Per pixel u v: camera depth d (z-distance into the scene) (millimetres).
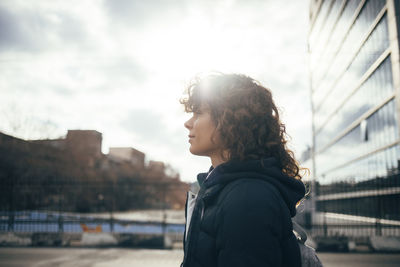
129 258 8312
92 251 9508
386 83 25688
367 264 7633
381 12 26391
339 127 38375
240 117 812
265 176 758
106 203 20672
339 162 38000
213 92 865
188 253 764
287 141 968
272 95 918
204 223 759
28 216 11688
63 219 11672
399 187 21359
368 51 29516
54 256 8547
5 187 11664
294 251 724
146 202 22156
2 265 7238
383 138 25969
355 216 28250
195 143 883
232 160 802
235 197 694
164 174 37469
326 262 7883
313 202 12086
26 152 25922
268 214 660
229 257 639
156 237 10758
